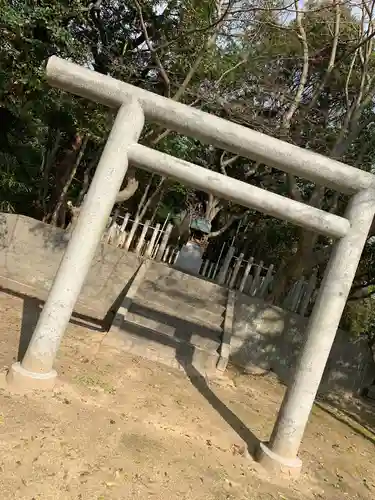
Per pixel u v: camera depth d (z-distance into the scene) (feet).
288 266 30.22
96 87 15.21
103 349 21.81
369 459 19.51
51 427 12.97
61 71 15.06
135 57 31.58
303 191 36.35
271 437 15.37
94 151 38.01
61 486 10.65
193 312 27.20
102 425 14.16
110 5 32.19
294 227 45.70
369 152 32.86
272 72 33.01
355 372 31.63
